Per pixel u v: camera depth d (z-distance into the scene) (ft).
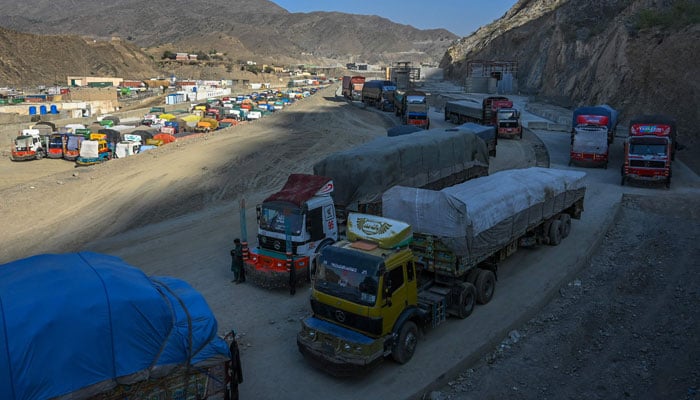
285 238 50.72
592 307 47.34
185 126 221.87
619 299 48.80
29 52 531.09
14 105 291.17
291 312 46.03
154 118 232.32
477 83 307.17
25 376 23.22
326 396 33.45
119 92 430.61
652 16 173.88
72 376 24.30
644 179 90.58
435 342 39.91
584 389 34.78
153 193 89.30
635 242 64.59
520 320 44.11
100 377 25.03
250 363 37.73
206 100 398.83
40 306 24.70
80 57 587.27
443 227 42.45
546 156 121.49
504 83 300.61
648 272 54.75
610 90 169.78
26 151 168.14
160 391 27.07
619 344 40.63
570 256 58.90
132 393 26.12
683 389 34.30
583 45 240.73
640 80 154.61
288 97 414.21
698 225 69.62
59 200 86.43
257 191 91.97
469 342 39.83
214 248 63.26
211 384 28.76
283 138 143.95
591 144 107.86
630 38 174.60
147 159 117.29
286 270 49.96
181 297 30.09
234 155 119.75
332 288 35.50
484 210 44.14
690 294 48.65
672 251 60.44
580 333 42.55
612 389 34.71
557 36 266.16
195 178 99.30
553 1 374.63
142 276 29.96
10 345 23.22
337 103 245.65
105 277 27.48
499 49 387.14
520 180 55.21
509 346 40.75
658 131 99.40
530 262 57.31
